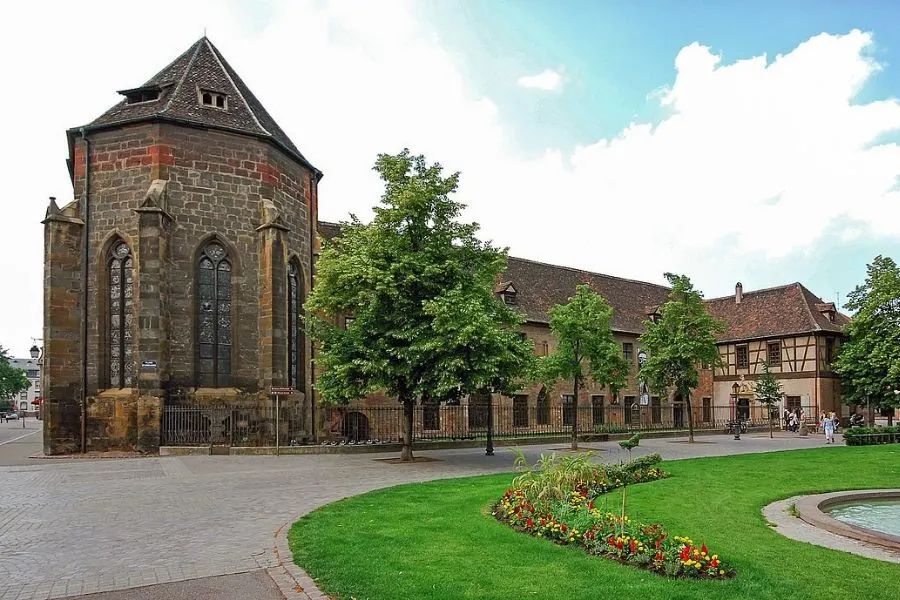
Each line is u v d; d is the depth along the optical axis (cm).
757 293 5491
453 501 1212
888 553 863
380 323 2069
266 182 2677
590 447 2838
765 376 4575
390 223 2105
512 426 3884
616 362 2775
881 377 4206
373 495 1289
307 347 2875
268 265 2597
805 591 672
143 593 688
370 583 688
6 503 1252
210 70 2836
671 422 4934
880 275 4294
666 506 1196
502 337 1995
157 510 1168
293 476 1675
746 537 941
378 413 3234
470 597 645
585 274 5088
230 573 759
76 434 2438
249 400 2559
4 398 9775
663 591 662
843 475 1716
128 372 2469
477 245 2203
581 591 662
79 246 2512
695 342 3241
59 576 753
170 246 2458
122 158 2517
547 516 955
